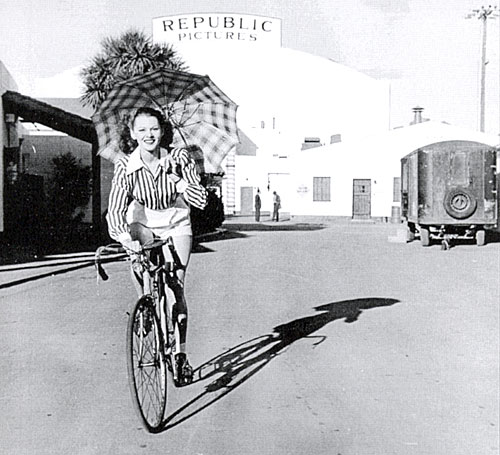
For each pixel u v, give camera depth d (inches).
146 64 1006.4
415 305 414.6
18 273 561.6
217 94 304.2
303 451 184.1
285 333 331.6
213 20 2177.7
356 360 278.7
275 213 1769.2
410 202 962.1
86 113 1341.0
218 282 527.8
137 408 189.5
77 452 183.8
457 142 924.0
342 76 2197.3
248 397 229.6
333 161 1788.9
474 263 674.8
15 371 263.3
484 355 288.2
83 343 309.9
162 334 213.2
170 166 217.5
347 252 806.5
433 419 209.5
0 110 835.4
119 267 618.2
